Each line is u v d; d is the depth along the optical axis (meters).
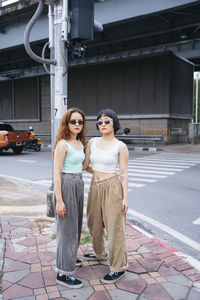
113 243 2.71
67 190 2.64
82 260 3.16
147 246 3.53
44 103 27.66
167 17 17.39
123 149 2.77
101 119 2.79
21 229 3.96
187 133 24.61
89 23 4.39
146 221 4.71
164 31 18.56
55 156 2.66
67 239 2.63
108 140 2.86
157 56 20.53
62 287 2.61
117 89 22.72
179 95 22.34
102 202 2.79
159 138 18.23
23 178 8.55
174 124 22.00
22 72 29.55
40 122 28.19
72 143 2.74
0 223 4.20
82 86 24.66
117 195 2.72
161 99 20.62
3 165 11.34
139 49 23.72
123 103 22.50
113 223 2.71
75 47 4.49
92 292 2.55
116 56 25.20
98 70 23.61
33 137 17.56
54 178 2.62
